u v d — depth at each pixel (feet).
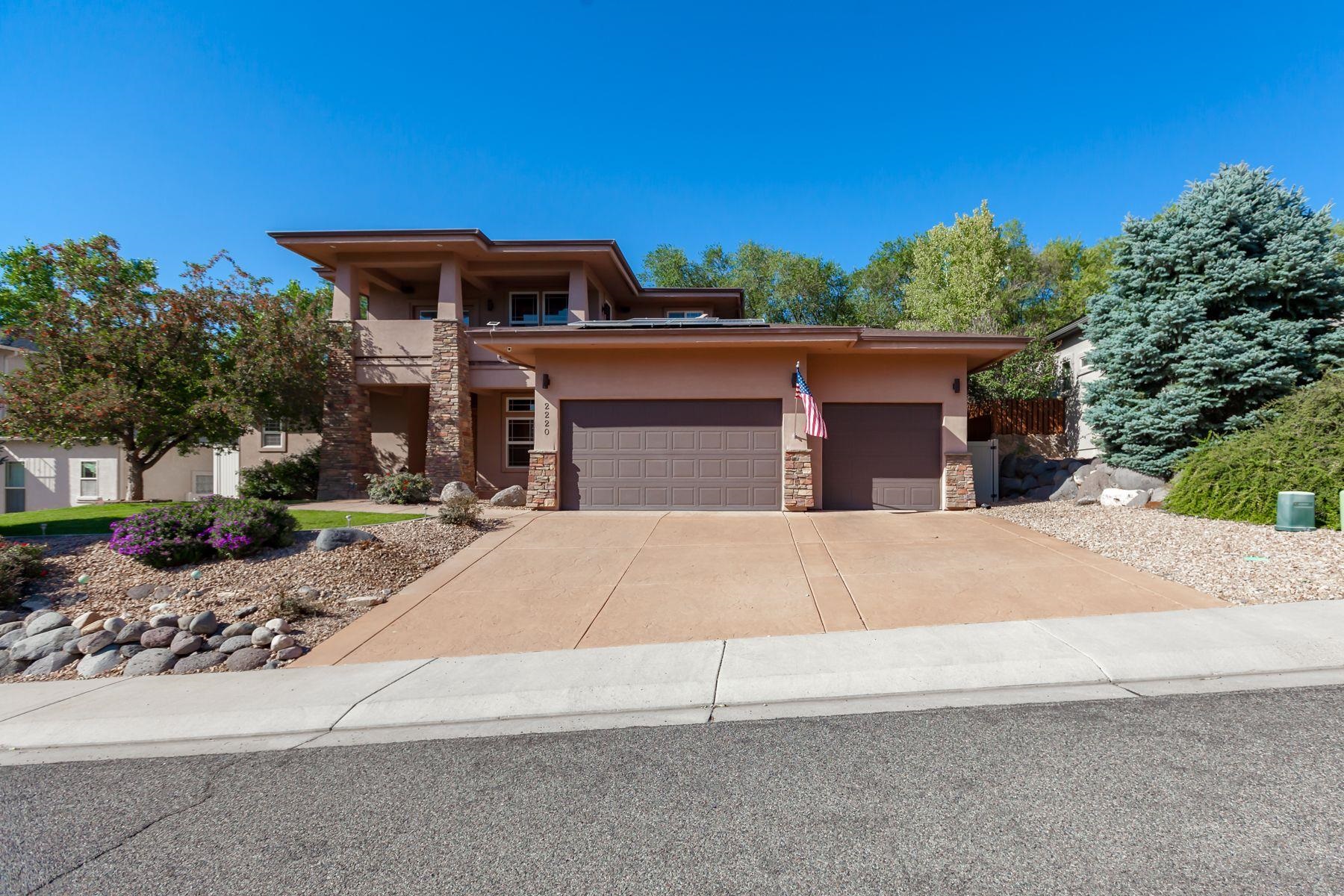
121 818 11.00
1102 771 11.07
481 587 25.89
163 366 45.73
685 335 39.32
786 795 10.77
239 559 27.84
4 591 23.63
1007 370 63.87
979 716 13.67
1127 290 43.78
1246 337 39.22
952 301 82.94
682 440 41.93
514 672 17.42
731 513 40.47
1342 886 7.91
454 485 46.21
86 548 29.12
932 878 8.41
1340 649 16.05
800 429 40.86
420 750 13.35
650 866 8.98
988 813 9.93
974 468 45.78
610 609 22.97
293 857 9.61
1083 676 15.51
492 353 54.95
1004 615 20.39
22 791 12.09
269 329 47.85
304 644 20.49
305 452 61.82
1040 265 104.32
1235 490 31.40
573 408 42.68
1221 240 39.68
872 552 29.19
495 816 10.55
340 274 52.95
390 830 10.28
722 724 13.96
